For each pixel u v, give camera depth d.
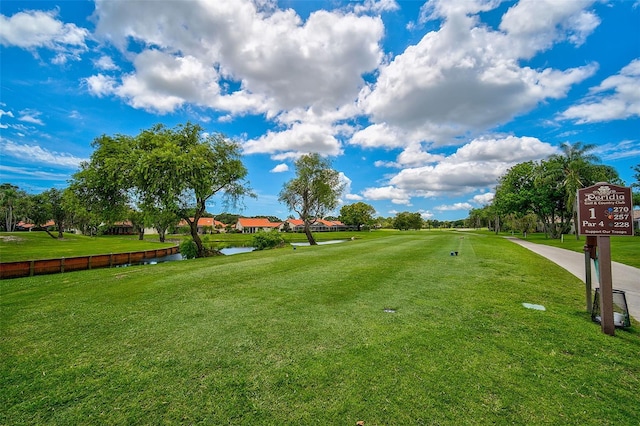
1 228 61.41
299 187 34.12
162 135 19.73
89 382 3.33
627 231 4.43
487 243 22.91
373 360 3.73
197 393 3.11
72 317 5.60
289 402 2.93
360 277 9.02
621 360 3.68
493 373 3.41
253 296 6.95
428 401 2.91
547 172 37.50
